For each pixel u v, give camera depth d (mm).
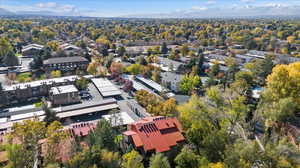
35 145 33781
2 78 98062
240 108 38438
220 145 35656
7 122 57625
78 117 64812
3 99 71312
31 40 185625
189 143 42531
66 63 113188
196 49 157000
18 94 76438
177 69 107812
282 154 29594
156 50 150875
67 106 67812
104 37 196500
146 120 48469
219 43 176125
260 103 46062
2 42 126312
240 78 75875
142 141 41062
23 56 141000
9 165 30297
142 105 71875
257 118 46719
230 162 30844
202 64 107812
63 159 34031
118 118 59188
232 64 96312
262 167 29797
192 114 41031
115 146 40719
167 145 41062
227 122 40656
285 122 43375
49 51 127938
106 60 118125
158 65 118812
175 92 84125
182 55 142500
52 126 35719
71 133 46250
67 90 76000
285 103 39438
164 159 32719
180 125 45906
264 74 84562
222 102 40875
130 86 87000
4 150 36156
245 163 29922
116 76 103312
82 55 127750
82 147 36562
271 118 42156
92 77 101938
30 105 72875
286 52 133375
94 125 54375
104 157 33188
